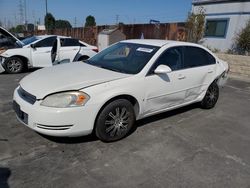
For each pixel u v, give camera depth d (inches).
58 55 335.0
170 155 133.4
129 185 107.4
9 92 234.8
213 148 144.8
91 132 133.4
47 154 127.0
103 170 116.6
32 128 125.6
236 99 255.9
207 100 207.3
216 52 491.2
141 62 156.1
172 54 169.8
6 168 113.9
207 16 543.2
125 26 628.7
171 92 166.7
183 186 109.2
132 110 146.0
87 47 369.4
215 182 113.3
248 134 167.9
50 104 121.7
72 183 106.5
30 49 341.4
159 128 166.6
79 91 125.6
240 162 131.3
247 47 460.8
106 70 152.7
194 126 175.0
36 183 105.1
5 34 334.0
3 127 154.5
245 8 468.1
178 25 537.3
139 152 134.2
